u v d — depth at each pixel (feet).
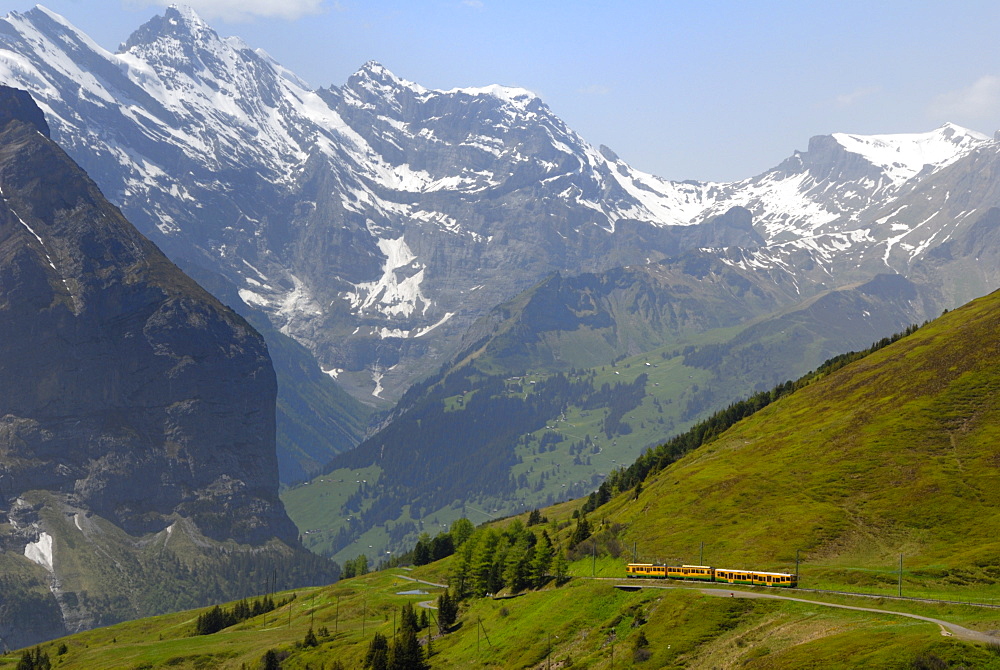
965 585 593.83
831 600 565.94
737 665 513.86
